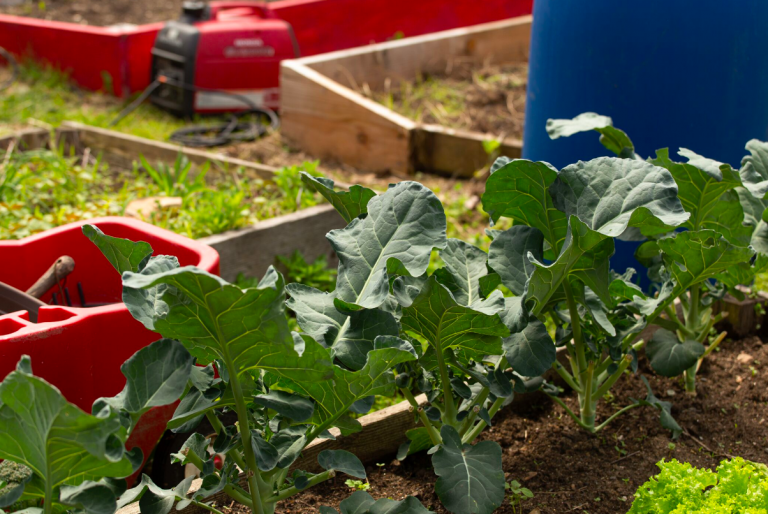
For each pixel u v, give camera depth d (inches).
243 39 215.6
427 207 58.7
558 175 64.4
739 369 97.6
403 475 79.0
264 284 47.4
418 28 285.0
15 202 140.6
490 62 257.0
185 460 56.1
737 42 103.7
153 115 223.8
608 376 84.2
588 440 83.4
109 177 172.7
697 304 85.8
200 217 127.8
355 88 227.3
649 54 104.6
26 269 92.0
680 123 107.0
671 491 63.6
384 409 82.0
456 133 173.6
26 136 178.5
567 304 78.7
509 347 64.1
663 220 58.1
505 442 84.0
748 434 84.4
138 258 57.5
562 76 113.3
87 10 333.1
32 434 45.5
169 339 50.9
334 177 177.6
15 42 257.4
